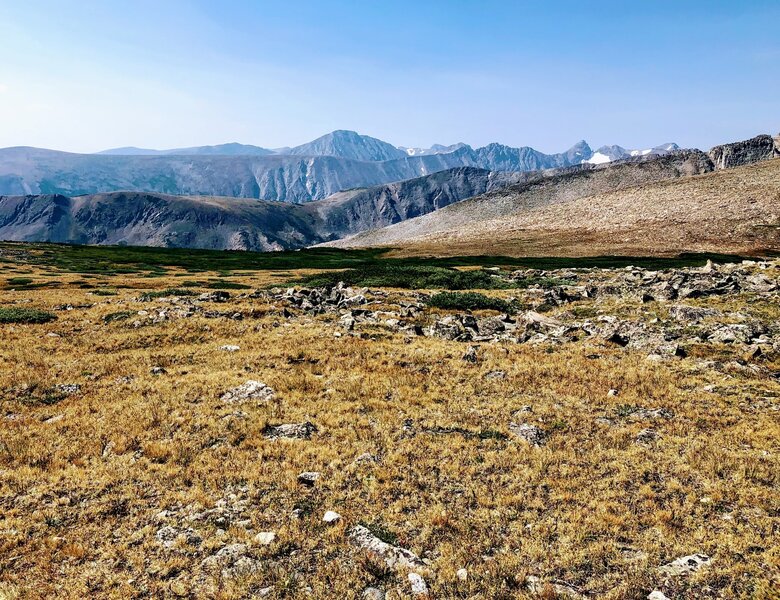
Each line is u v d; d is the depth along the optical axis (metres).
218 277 90.25
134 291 57.69
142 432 16.02
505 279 68.62
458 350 25.81
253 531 11.01
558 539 10.55
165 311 35.03
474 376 21.81
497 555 10.05
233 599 8.94
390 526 11.12
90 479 13.20
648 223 163.12
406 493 12.55
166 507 11.96
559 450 14.66
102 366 23.56
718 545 9.98
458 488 12.74
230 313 35.62
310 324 33.19
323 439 15.73
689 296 39.06
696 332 28.16
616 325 31.19
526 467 13.56
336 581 9.37
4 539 10.55
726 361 22.80
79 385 20.84
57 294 51.88
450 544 10.39
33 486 12.78
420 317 36.56
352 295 46.41
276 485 12.91
